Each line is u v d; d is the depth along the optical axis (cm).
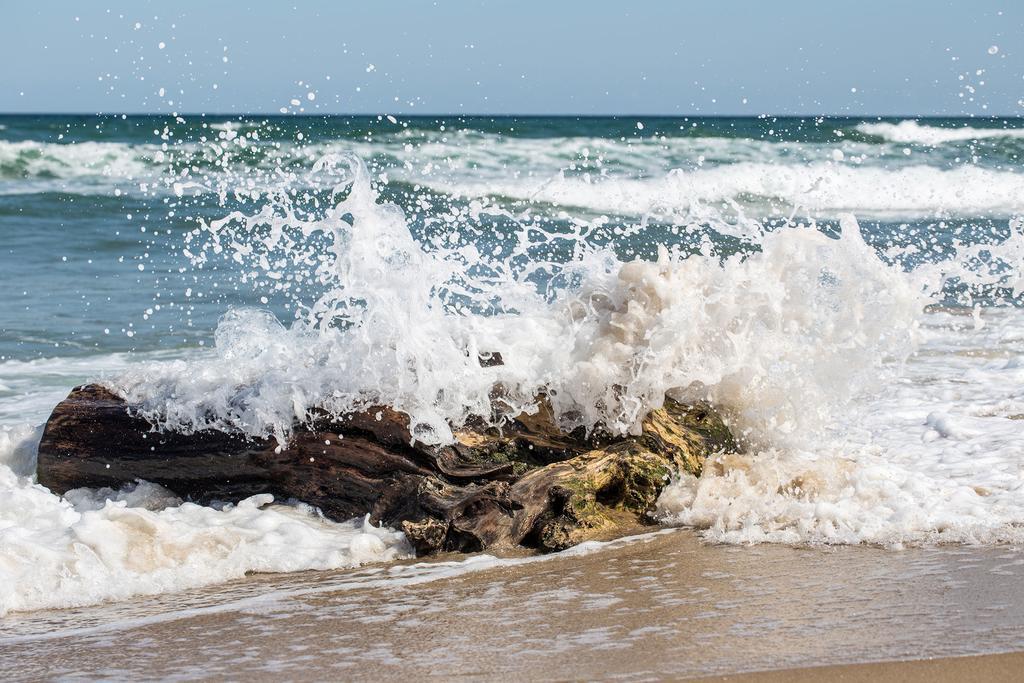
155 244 1393
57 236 1456
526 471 404
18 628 321
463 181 2014
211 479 430
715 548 368
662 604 315
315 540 389
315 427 415
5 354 797
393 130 2548
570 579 344
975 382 638
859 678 257
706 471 416
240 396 423
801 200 472
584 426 416
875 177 2131
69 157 2269
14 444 485
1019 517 385
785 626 292
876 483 412
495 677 266
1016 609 300
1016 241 446
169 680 276
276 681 272
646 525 398
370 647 293
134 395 441
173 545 376
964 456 473
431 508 387
